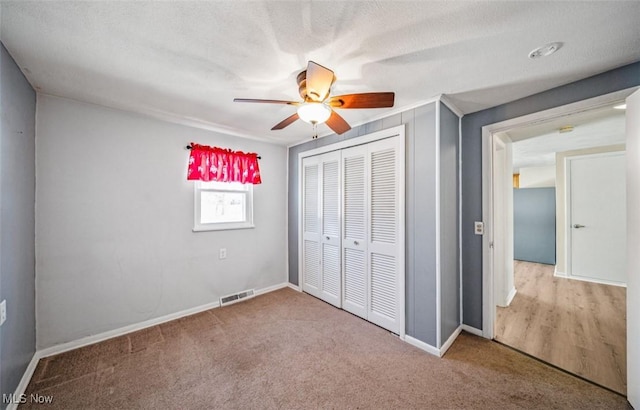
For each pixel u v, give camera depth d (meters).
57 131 2.08
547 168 5.49
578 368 1.88
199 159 2.83
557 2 1.12
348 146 2.84
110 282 2.32
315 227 3.33
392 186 2.40
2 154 1.42
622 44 1.41
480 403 1.55
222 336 2.34
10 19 1.23
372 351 2.10
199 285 2.90
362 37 1.36
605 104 1.74
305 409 1.51
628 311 1.58
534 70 1.70
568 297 3.32
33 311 1.90
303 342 2.23
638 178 1.49
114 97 2.12
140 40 1.40
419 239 2.19
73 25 1.28
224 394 1.63
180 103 2.26
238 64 1.64
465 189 2.50
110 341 2.25
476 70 1.70
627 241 1.59
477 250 2.42
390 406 1.53
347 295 2.88
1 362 1.39
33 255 1.91
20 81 1.69
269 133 3.16
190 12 1.19
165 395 1.62
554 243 5.22
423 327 2.15
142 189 2.51
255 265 3.42
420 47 1.45
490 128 2.33
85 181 2.21
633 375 1.51
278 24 1.27
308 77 1.40
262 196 3.51
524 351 2.11
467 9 1.16
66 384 1.71
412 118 2.25
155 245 2.59
